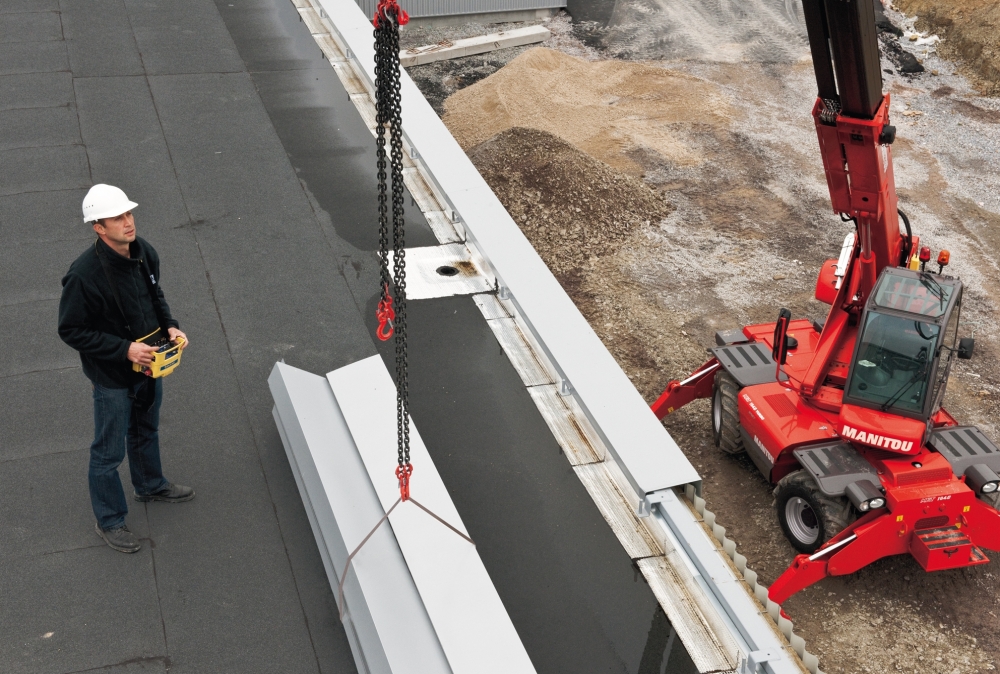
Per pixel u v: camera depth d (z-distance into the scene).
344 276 6.86
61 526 4.73
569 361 5.59
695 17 21.36
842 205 8.02
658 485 4.86
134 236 4.04
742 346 9.53
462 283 6.86
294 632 4.36
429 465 4.81
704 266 13.39
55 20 10.17
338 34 10.06
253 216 7.42
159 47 9.83
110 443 4.31
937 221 14.41
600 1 21.95
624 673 4.21
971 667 7.56
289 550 4.77
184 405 5.60
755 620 4.28
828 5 6.43
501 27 21.11
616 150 16.34
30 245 6.80
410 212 7.61
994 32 18.72
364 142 8.54
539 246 13.66
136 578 4.52
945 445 8.07
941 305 7.57
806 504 8.12
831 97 7.25
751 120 17.56
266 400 5.72
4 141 8.05
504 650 3.89
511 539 4.88
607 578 4.68
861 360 7.78
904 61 19.33
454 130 17.30
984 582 8.36
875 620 7.96
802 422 8.45
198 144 8.28
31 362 5.75
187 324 6.25
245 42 10.12
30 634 4.21
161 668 4.14
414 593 4.12
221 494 5.03
